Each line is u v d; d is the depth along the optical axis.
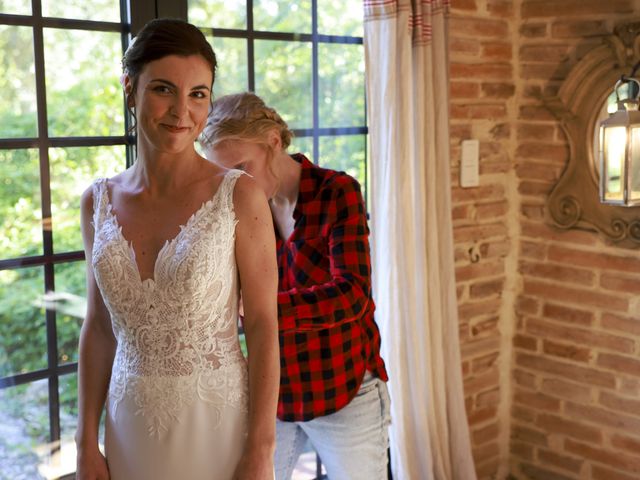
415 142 3.00
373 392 2.29
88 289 1.91
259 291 1.77
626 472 3.29
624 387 3.26
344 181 2.16
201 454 1.74
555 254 3.41
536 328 3.51
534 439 3.57
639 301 3.18
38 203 2.45
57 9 2.41
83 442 1.86
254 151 2.09
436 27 2.99
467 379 3.47
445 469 3.22
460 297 3.40
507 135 3.47
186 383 1.73
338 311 2.06
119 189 1.82
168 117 1.67
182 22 1.69
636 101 2.71
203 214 1.71
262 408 1.75
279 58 2.92
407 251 2.97
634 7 3.06
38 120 2.41
